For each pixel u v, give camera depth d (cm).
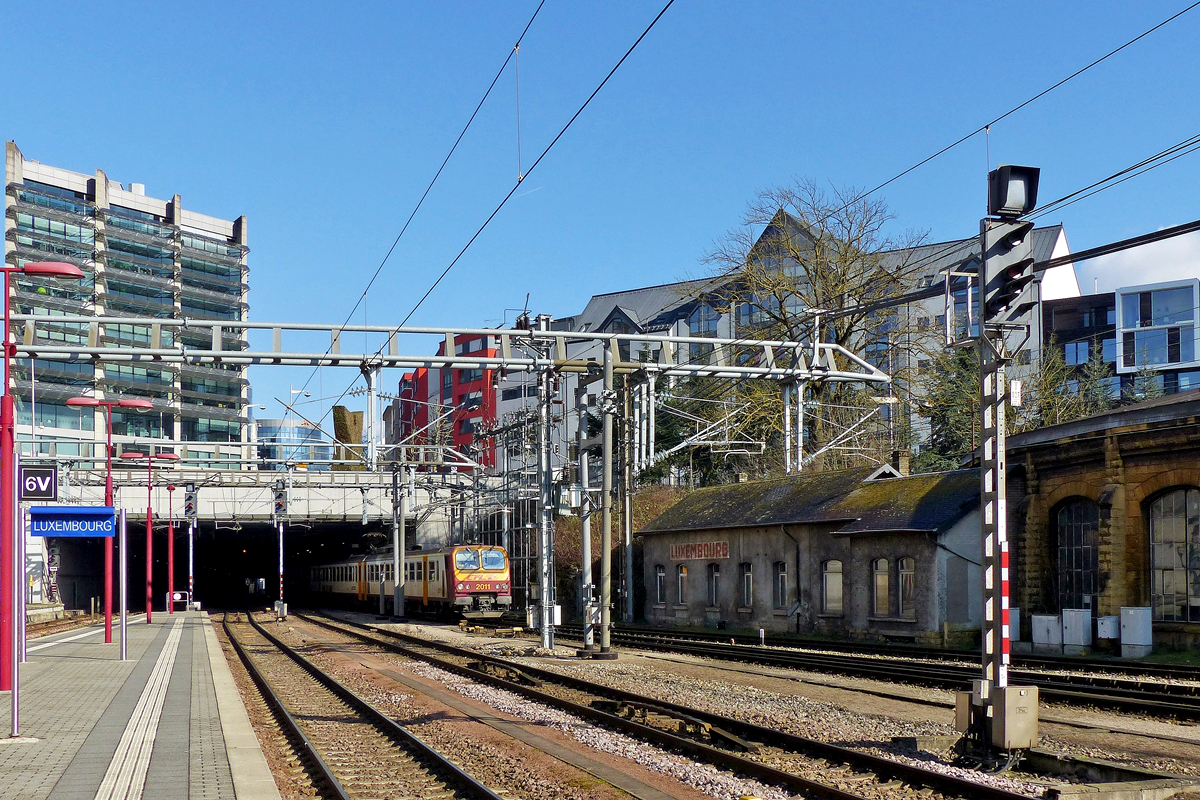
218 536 8356
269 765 1284
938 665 2292
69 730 1502
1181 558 2422
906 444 4997
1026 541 2831
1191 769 1173
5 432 1698
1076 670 2286
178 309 11606
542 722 1600
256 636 4144
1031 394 4816
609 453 2738
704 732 1420
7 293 1756
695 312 7831
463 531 6181
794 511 3597
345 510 6488
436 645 3250
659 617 4378
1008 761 1195
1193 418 2334
